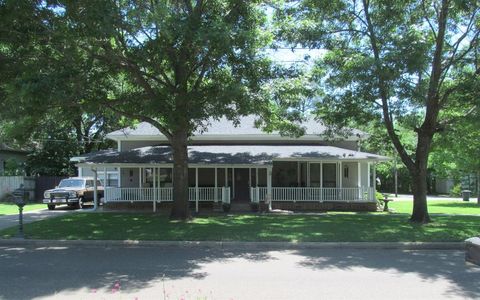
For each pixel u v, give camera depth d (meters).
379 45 16.53
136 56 13.79
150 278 8.69
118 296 7.33
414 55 14.59
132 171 27.45
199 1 14.99
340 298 7.30
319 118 19.38
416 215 17.64
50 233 14.34
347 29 17.78
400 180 54.81
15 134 17.61
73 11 11.61
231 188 27.14
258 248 12.59
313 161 25.70
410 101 16.33
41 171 39.31
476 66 16.78
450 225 16.45
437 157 37.00
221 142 27.69
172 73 17.31
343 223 17.05
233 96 13.45
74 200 26.48
